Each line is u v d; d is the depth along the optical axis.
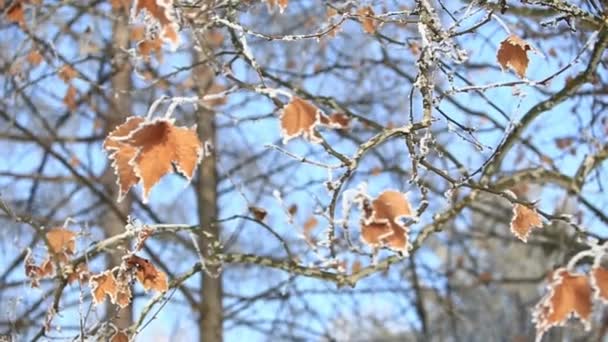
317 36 3.74
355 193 3.58
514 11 5.16
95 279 3.92
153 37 3.77
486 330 10.22
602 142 6.18
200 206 8.53
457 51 3.52
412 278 9.35
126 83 7.76
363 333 10.62
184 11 3.78
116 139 3.00
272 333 8.91
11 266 7.31
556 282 3.05
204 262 4.57
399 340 10.88
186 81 7.04
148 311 4.21
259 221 4.72
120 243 4.61
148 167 3.00
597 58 4.72
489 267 10.64
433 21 3.52
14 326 5.06
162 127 3.02
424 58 3.49
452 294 9.93
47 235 4.52
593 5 3.94
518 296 9.85
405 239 3.55
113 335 4.13
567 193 5.71
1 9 6.40
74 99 7.45
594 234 5.68
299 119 3.47
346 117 5.68
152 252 8.33
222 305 8.48
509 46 3.47
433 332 9.72
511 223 3.99
